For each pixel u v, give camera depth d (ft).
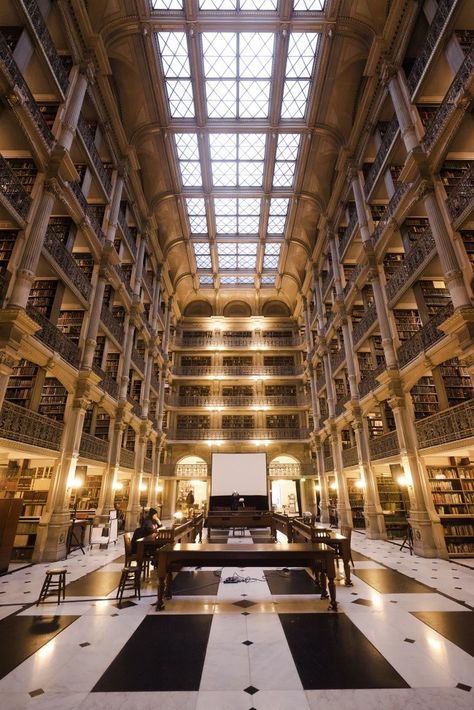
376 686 9.10
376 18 33.94
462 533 26.50
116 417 41.11
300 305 79.30
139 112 43.57
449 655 10.69
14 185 23.24
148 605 15.49
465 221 23.82
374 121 38.99
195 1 34.96
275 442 70.69
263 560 16.02
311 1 35.55
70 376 30.09
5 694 8.79
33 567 23.39
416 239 32.04
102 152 40.91
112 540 33.01
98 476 41.88
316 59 39.73
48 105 29.78
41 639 11.96
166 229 63.10
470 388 27.55
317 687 9.09
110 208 40.63
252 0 35.47
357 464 41.98
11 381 26.86
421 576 20.21
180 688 9.05
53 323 28.50
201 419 75.41
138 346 57.82
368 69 35.83
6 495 28.66
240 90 43.70
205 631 12.58
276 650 11.09
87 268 37.01
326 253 57.98
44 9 27.96
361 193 42.16
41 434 26.11
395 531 36.11
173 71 41.39
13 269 22.75
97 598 16.53
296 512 73.56
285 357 82.43
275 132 47.24
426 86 28.86
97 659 10.56
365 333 40.81
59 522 26.37
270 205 61.21
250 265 78.54
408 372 30.40
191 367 78.48
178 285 78.28
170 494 69.56
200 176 55.47
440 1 27.12
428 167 27.27
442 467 28.91
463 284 23.34
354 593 17.10
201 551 15.48
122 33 35.86
